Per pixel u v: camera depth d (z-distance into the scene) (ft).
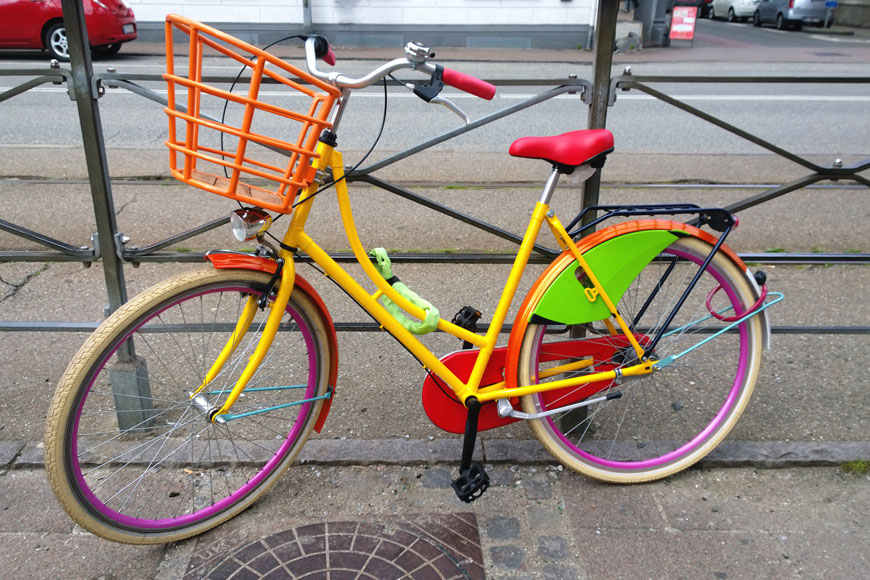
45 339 11.60
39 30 36.45
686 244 7.98
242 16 46.34
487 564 7.32
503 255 9.55
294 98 27.43
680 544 7.64
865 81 8.96
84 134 8.22
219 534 7.73
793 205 18.12
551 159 7.31
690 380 10.64
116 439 9.10
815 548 7.58
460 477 7.82
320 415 8.25
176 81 5.82
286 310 7.60
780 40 61.16
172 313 11.92
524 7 47.39
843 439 9.32
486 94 6.41
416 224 16.72
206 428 8.68
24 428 9.29
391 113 26.86
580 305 7.86
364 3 46.85
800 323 12.36
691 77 8.61
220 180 6.64
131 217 16.52
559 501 8.27
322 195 18.44
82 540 7.60
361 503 8.18
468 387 7.86
